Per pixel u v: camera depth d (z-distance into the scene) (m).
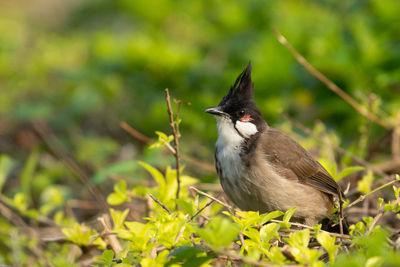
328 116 11.66
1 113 14.40
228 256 5.70
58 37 17.44
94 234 7.48
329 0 13.62
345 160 9.69
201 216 7.29
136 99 13.43
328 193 8.41
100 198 9.64
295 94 12.02
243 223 5.81
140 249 5.83
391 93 11.28
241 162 8.11
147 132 12.67
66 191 10.78
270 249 5.86
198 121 11.89
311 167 8.34
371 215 8.33
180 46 13.83
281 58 11.80
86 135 13.65
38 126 12.81
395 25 11.83
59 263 7.59
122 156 12.24
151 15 15.38
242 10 13.99
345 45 11.46
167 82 12.97
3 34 17.12
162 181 7.74
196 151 11.70
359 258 5.07
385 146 10.62
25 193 10.12
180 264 5.62
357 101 11.10
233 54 13.22
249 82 8.76
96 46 14.12
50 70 15.25
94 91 13.62
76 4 21.28
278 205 8.04
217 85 12.35
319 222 8.55
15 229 9.20
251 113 8.55
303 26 12.55
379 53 11.12
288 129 10.92
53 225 9.55
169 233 5.73
